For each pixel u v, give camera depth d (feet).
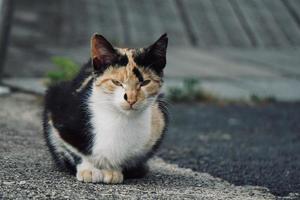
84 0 60.70
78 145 18.78
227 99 39.91
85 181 18.70
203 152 26.86
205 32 57.21
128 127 18.60
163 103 20.45
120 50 18.76
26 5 57.52
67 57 45.60
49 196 17.19
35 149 22.91
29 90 36.35
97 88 18.47
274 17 62.80
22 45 47.91
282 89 43.42
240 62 50.49
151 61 18.51
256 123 34.60
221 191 19.84
